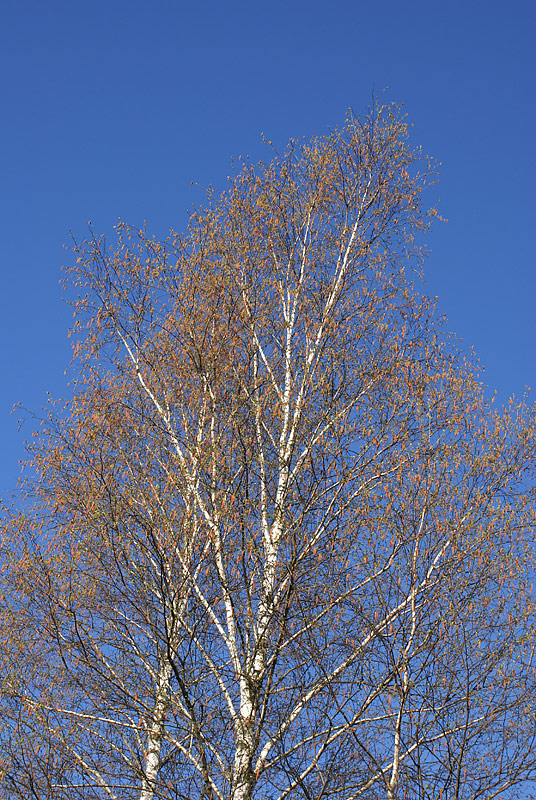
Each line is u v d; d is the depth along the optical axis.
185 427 10.30
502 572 8.57
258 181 12.91
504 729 7.73
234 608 8.79
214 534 9.05
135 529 9.05
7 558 9.34
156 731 8.38
